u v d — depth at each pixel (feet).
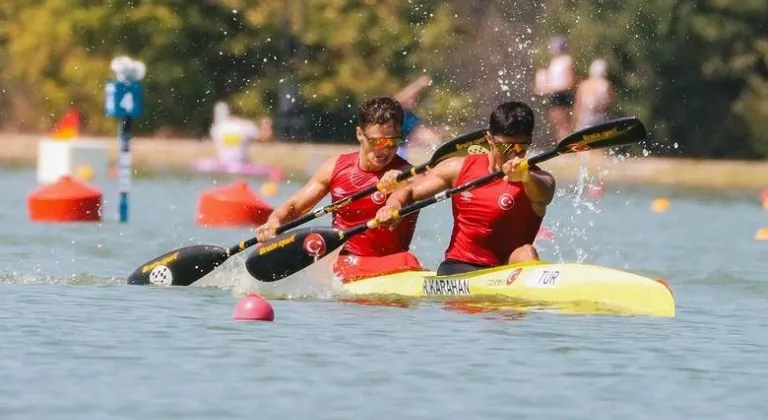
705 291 133.90
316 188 130.52
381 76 382.01
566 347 96.17
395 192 125.90
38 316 105.60
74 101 402.31
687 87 389.80
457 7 361.92
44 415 73.77
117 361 88.28
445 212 221.05
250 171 331.16
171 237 177.58
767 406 79.66
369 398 79.10
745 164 369.09
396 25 379.76
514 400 79.56
